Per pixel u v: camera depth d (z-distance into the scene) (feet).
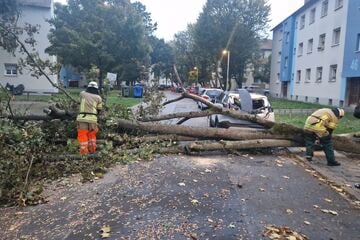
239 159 27.17
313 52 115.44
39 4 127.95
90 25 119.14
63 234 13.99
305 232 14.26
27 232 14.29
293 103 109.40
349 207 17.30
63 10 124.77
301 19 128.47
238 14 148.66
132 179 21.15
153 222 14.93
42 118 29.32
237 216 15.67
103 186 19.88
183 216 15.57
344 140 29.22
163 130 30.25
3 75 121.29
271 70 174.60
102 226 14.61
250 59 157.28
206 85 184.55
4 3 105.60
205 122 52.80
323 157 28.60
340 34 94.63
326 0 105.29
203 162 25.71
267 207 16.89
